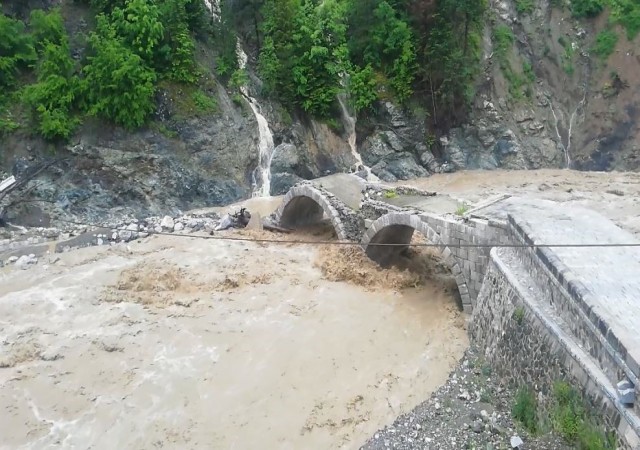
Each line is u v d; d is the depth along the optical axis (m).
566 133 45.72
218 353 23.00
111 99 36.69
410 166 43.38
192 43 40.31
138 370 22.00
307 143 43.16
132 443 18.69
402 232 30.00
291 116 43.28
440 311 26.08
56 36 37.75
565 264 17.91
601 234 20.38
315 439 18.77
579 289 16.28
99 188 36.09
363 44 44.31
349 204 31.92
